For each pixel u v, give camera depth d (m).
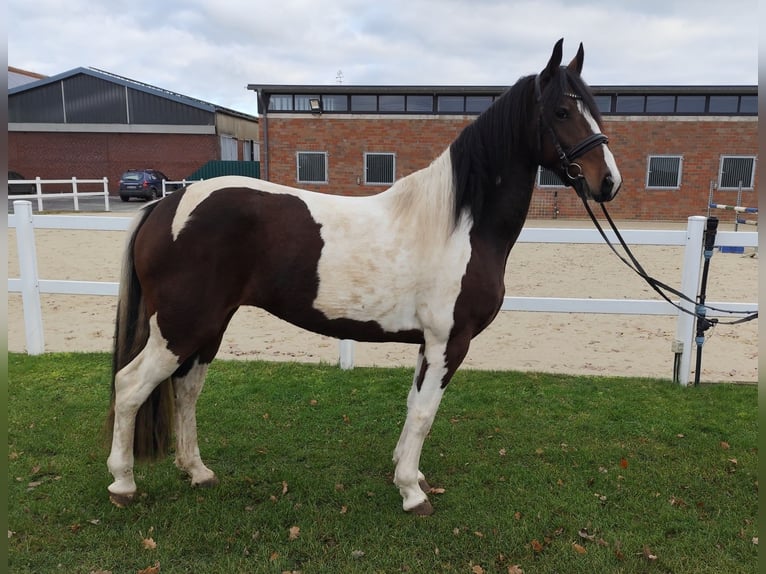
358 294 2.35
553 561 2.25
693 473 2.94
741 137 17.28
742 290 7.34
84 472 2.83
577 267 9.21
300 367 4.52
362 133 18.59
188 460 2.73
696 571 2.20
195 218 2.25
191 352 2.37
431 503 2.65
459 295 2.36
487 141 2.41
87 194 16.98
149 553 2.25
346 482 2.83
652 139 17.53
